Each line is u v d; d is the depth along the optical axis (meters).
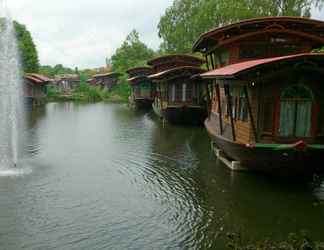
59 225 11.67
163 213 12.71
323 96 14.66
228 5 42.47
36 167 18.50
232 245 8.66
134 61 85.62
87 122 38.03
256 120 15.07
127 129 32.53
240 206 13.31
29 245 10.36
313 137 14.79
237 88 17.44
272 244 8.80
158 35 61.91
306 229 11.48
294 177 15.84
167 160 20.17
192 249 10.25
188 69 33.25
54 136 28.47
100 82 91.38
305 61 13.33
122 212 12.77
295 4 36.62
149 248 10.28
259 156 14.56
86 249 10.20
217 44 20.91
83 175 17.17
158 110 37.75
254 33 18.36
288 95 14.69
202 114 32.44
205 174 17.23
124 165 19.11
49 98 74.25
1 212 12.61
